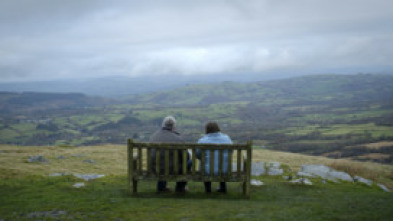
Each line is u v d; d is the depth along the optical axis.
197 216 7.56
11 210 8.04
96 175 14.49
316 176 15.03
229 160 9.81
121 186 11.75
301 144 153.50
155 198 9.61
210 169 9.77
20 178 12.98
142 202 8.97
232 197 10.23
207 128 10.56
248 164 9.89
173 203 8.89
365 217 7.70
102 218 7.40
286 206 8.84
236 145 9.76
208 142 10.23
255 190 11.55
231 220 7.25
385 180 16.86
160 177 9.79
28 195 9.80
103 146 41.78
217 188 11.84
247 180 9.95
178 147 9.66
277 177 14.78
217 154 9.84
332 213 8.03
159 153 9.73
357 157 113.44
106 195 10.02
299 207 8.72
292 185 12.73
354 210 8.40
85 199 9.31
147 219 7.32
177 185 10.65
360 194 11.52
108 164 24.78
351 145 139.75
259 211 8.11
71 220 7.23
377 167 26.75
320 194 11.30
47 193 10.11
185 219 7.33
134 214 7.73
